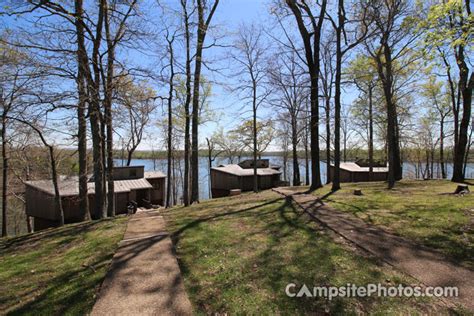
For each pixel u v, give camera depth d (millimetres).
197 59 12625
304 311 3330
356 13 13234
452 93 19203
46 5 7859
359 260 4617
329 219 7238
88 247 6383
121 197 21625
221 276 4355
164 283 4191
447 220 6434
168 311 3426
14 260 6121
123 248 5934
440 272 4062
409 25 11742
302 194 11961
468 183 14281
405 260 4512
